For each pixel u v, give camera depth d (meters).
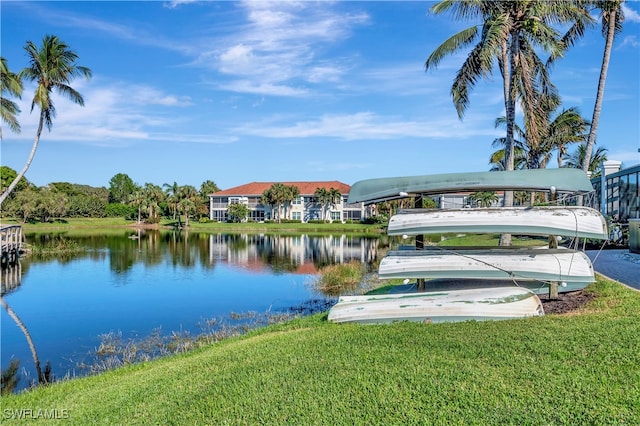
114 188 122.94
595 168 37.75
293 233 62.75
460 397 4.73
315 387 5.36
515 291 8.38
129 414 5.57
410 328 7.61
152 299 17.98
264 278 23.03
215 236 56.62
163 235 58.19
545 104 18.31
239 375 6.13
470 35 18.06
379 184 10.24
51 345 11.96
